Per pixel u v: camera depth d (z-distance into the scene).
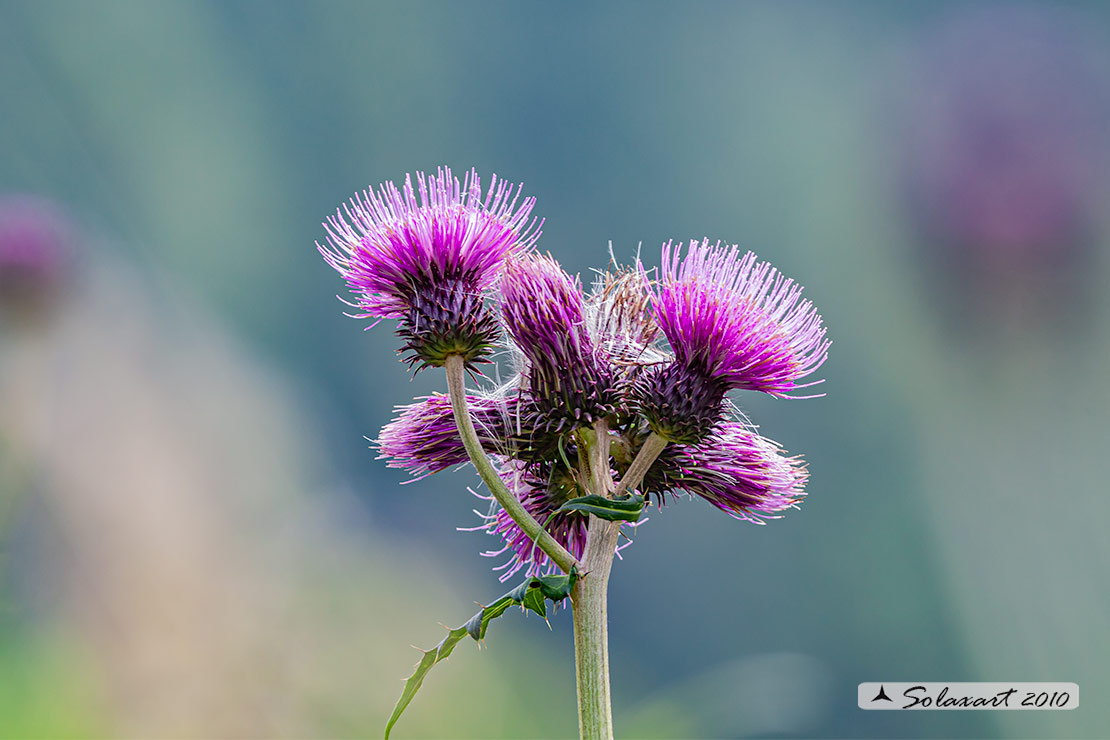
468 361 0.50
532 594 0.49
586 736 0.49
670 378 0.50
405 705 0.49
